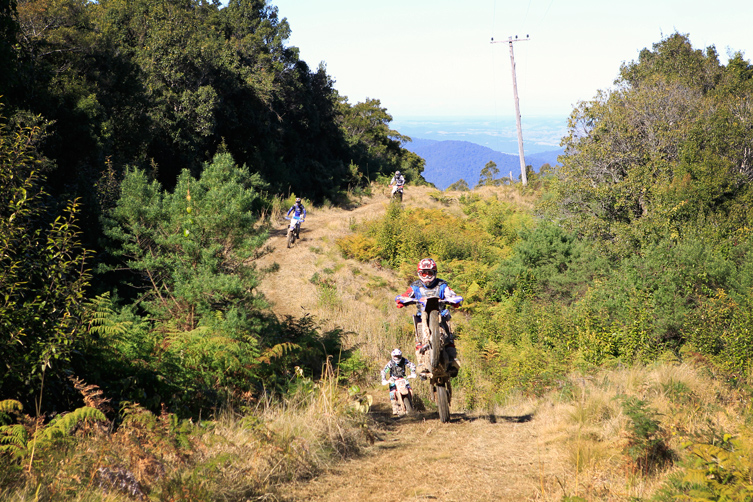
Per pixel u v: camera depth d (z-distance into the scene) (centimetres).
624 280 1519
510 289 1962
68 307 584
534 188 3888
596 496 473
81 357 645
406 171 7069
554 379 991
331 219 3092
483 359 1223
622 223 1942
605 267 1814
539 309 1555
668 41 3484
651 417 584
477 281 2041
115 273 1332
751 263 1391
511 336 1453
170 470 469
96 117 1828
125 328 727
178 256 1140
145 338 777
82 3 2366
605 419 695
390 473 564
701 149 1986
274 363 967
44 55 1966
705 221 1795
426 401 995
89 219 1352
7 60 1321
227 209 1133
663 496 421
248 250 1178
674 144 2066
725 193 1856
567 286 1841
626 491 471
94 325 688
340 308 1734
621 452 561
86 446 484
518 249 2098
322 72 5153
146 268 1138
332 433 641
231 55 3631
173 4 3506
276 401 775
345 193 4369
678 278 1397
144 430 506
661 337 1280
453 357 706
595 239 2058
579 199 2130
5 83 1328
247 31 4375
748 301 1198
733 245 1619
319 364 1180
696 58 3312
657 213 1862
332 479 544
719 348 1111
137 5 3123
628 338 1252
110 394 639
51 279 592
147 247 1215
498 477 544
